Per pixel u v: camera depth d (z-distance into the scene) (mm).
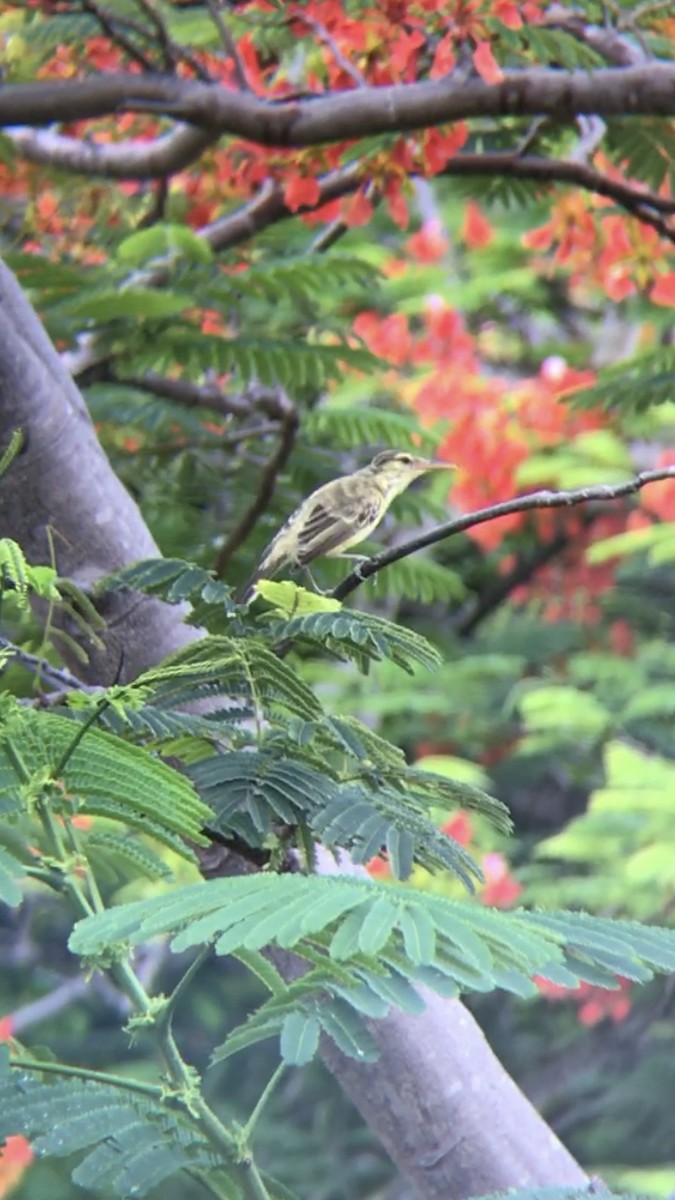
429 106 10820
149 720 4863
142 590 5344
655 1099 22094
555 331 23953
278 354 12023
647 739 20938
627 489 5758
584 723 20031
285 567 10938
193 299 11656
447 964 3852
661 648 22688
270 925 3758
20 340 7523
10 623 9617
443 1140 6457
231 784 4809
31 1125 4340
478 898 17391
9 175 13664
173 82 10789
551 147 14156
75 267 12164
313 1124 24844
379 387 19312
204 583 5309
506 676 21641
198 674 5082
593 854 18641
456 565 22297
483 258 23297
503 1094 6578
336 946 3738
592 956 4199
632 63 11383
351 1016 4305
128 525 7637
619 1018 20469
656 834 18375
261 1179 4559
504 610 23516
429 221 22062
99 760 4469
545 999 22297
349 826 4656
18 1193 15406
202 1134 4395
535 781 22172
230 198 14453
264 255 13898
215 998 24969
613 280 14344
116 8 11781
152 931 3818
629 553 21781
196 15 12117
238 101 10789
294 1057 4188
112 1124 4363
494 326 23281
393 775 5184
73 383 7746
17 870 4211
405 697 19875
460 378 18891
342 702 19750
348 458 15328
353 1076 6488
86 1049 24344
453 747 21188
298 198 12211
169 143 12594
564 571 22297
